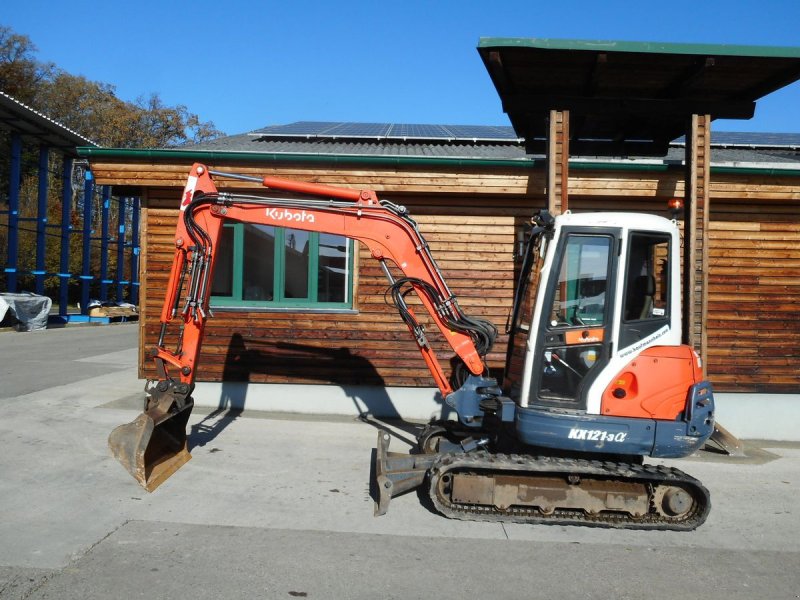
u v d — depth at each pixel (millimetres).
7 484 6031
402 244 6656
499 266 9672
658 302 5824
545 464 5598
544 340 5777
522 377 5902
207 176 6727
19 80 48156
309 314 9695
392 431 8789
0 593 4035
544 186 9266
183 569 4480
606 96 9094
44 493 5840
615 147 10492
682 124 9508
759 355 9664
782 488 7082
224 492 6105
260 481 6477
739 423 9680
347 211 6645
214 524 5332
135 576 4340
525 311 6578
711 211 9641
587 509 5637
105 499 5766
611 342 5680
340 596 4195
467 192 9344
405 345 9672
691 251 8656
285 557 4758
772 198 9258
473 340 6578
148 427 6008
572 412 5660
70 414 8789
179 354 6699
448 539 5262
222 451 7457
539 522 5617
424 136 12047
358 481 6633
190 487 6184
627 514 5695
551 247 5828
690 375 5688
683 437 5609
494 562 4859
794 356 9680
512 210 9664
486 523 5652
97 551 4707
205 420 8922
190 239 6641
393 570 4629
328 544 5039
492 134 12742
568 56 7844
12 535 4914
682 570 4855
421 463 6090
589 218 5789
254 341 9695
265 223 6656
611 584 4570
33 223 36562
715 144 12664
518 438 5965
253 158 9172
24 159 42438
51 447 7238
